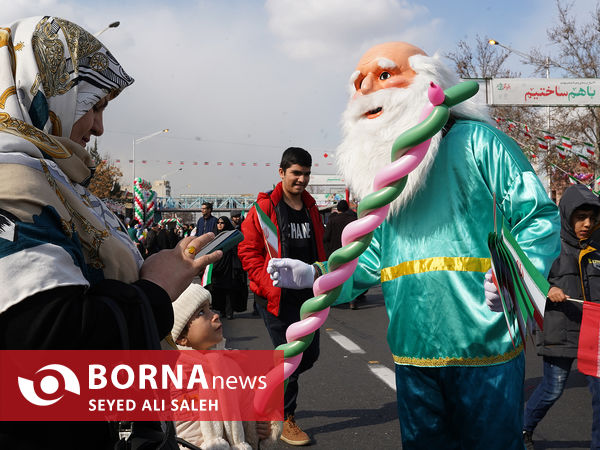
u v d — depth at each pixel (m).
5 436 1.02
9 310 0.96
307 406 4.46
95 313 1.05
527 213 1.90
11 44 1.26
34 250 1.00
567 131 27.03
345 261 1.77
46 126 1.27
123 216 31.53
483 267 1.96
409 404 2.10
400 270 2.09
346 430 3.93
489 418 1.92
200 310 2.27
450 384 1.99
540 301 1.70
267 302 3.70
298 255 3.84
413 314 2.05
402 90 2.11
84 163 1.33
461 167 2.00
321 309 1.82
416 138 1.66
